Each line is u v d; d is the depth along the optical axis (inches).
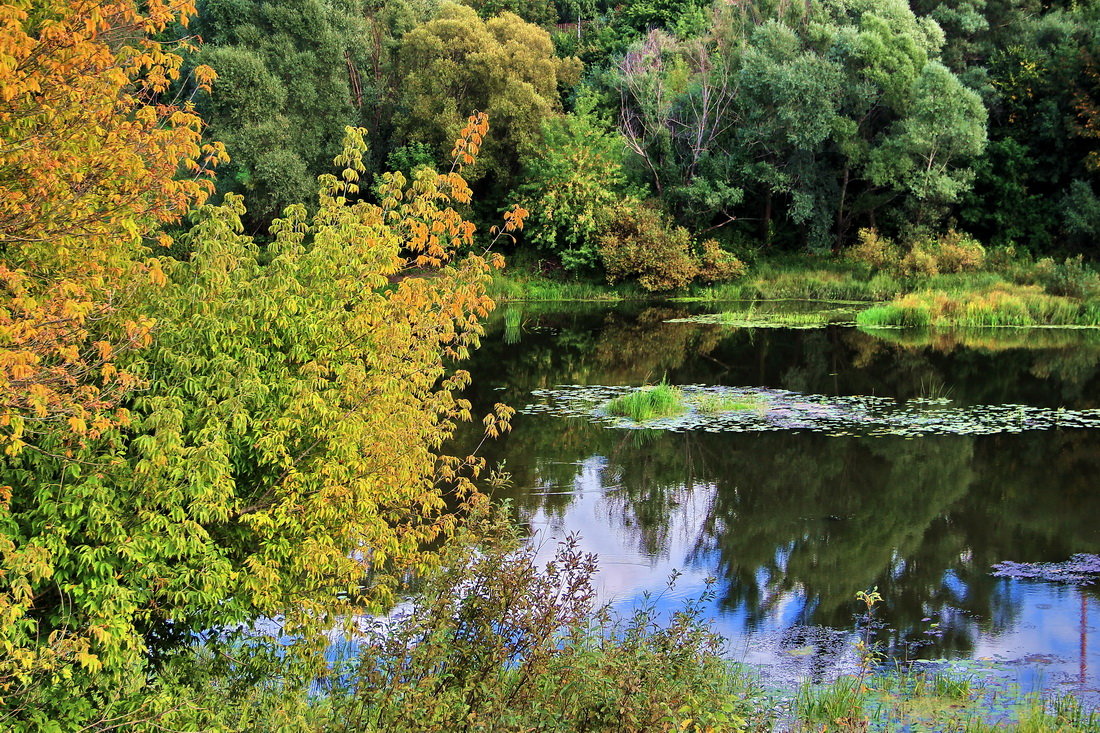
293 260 265.7
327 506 243.3
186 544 218.1
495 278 1567.4
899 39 1541.6
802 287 1496.1
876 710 268.2
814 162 1595.7
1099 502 476.7
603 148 1612.9
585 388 783.7
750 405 703.1
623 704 175.0
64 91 215.8
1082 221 1487.5
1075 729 254.1
